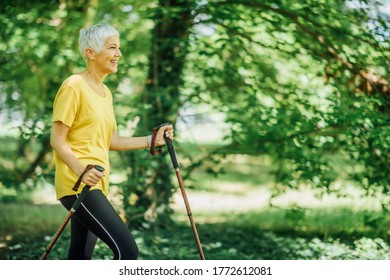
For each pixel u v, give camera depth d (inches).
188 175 317.4
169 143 181.0
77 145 165.9
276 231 335.9
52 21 311.7
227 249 300.2
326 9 286.2
